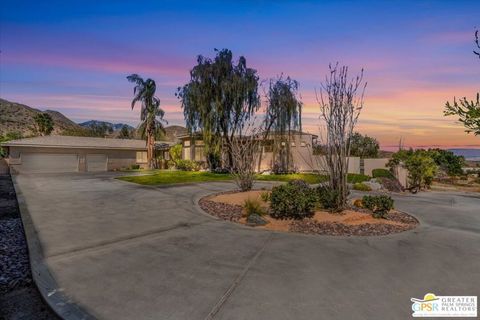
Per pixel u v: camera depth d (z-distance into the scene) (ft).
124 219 25.79
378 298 12.00
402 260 16.69
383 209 26.96
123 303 11.20
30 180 60.75
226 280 13.48
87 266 14.89
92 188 47.44
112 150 97.81
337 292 12.46
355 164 74.69
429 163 60.80
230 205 32.53
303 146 80.79
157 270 14.52
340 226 23.76
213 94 75.77
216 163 82.84
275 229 23.06
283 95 76.13
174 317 10.27
